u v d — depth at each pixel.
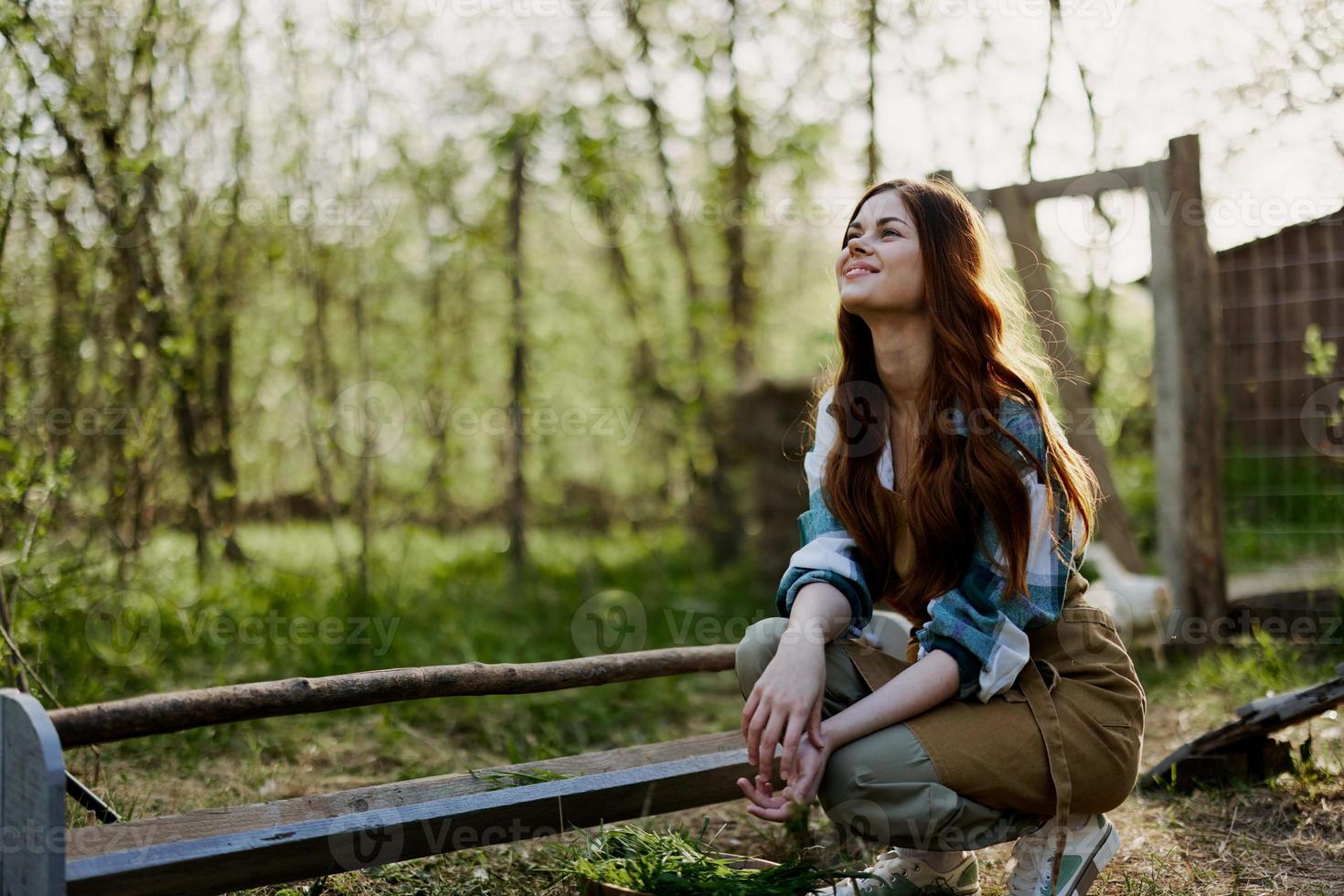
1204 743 2.28
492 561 6.07
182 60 3.58
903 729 1.39
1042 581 1.46
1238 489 4.61
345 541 5.67
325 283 4.67
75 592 3.20
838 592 1.50
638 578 5.68
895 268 1.54
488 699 3.29
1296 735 2.58
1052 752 1.40
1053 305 3.97
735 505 5.91
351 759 2.73
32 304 3.34
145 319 3.55
